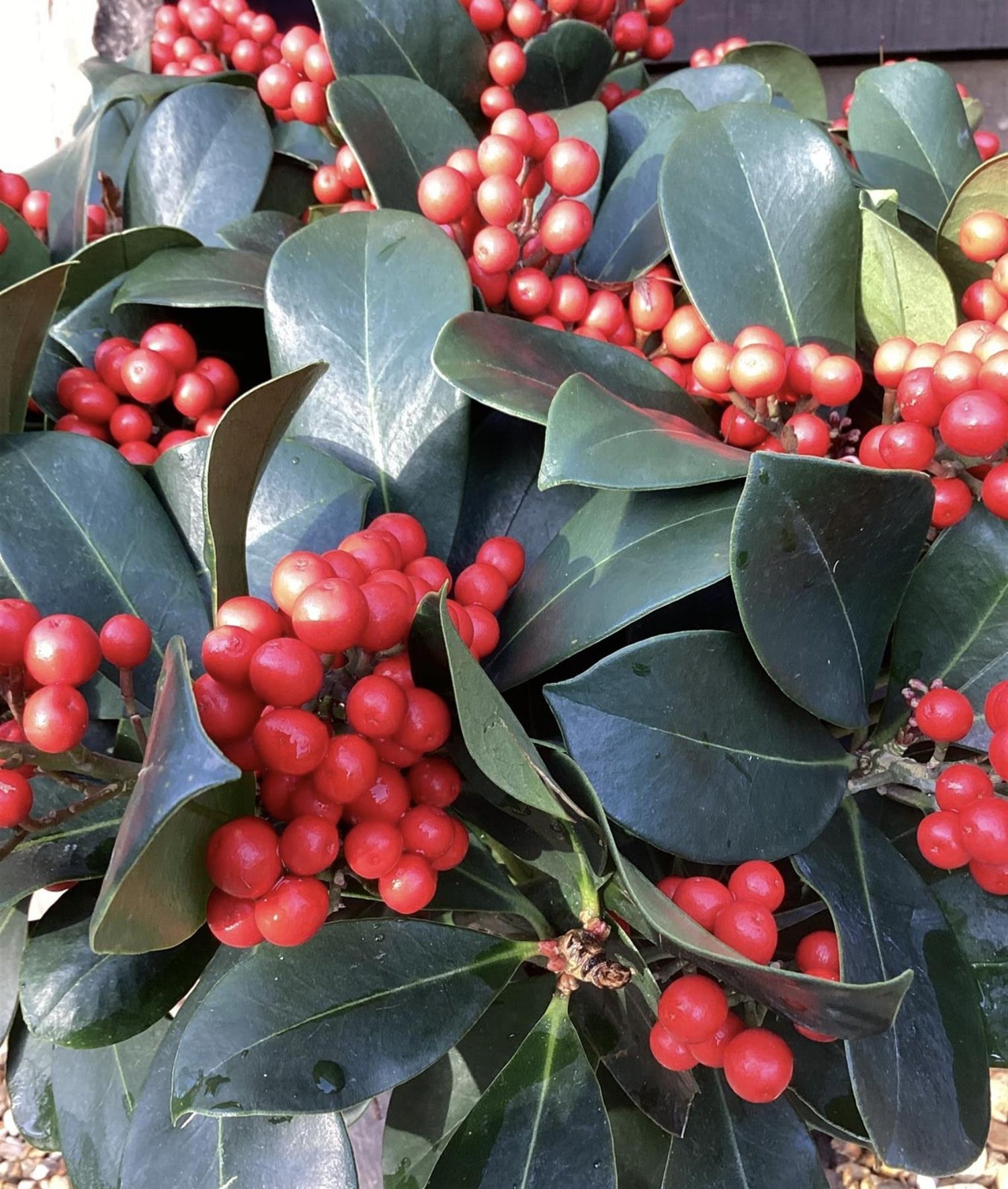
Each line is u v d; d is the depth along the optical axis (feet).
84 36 1.36
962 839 0.48
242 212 0.94
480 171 0.68
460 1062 0.67
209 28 1.11
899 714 0.59
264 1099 0.46
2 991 0.64
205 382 0.75
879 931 0.53
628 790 0.49
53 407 0.80
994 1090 0.95
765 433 0.63
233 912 0.43
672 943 0.45
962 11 1.83
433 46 0.85
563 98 0.97
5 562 0.56
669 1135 0.64
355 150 0.73
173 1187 0.52
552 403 0.54
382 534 0.51
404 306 0.66
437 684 0.49
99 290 0.82
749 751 0.53
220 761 0.30
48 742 0.39
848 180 0.69
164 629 0.58
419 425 0.65
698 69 0.95
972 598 0.59
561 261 0.79
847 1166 0.91
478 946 0.56
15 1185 0.97
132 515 0.59
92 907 0.57
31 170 1.01
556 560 0.59
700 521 0.54
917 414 0.55
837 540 0.50
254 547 0.60
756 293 0.69
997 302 0.67
